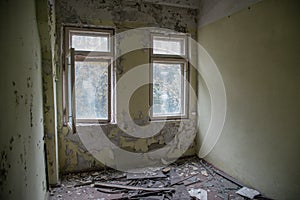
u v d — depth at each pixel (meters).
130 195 2.92
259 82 2.90
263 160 2.87
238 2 3.23
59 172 3.57
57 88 3.49
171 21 4.04
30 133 1.94
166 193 2.97
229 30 3.41
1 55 1.23
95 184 3.20
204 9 3.99
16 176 1.42
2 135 1.18
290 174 2.52
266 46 2.79
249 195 2.86
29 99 1.95
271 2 2.70
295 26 2.42
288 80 2.51
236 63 3.29
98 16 3.61
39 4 2.55
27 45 1.94
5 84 1.27
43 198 2.59
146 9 3.87
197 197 2.86
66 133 3.58
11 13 1.47
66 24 3.47
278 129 2.65
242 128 3.21
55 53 3.38
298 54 2.40
